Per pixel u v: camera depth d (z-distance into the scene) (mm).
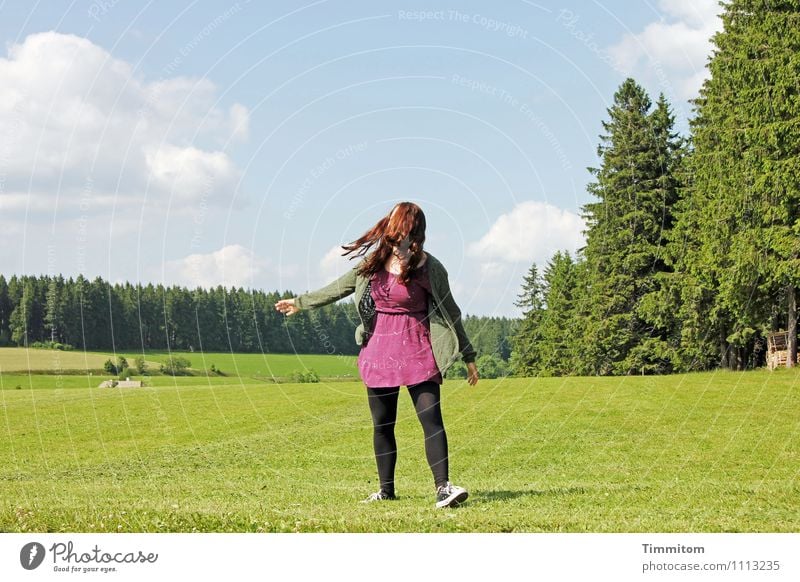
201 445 21469
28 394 34656
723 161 40750
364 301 7379
